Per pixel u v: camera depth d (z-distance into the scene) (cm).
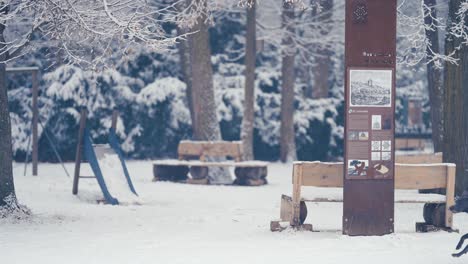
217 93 3991
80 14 1520
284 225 1409
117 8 1580
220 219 1633
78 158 2147
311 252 1176
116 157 2197
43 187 2325
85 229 1459
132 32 1460
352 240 1291
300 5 1655
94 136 4016
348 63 1319
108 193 1986
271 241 1291
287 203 1446
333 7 3788
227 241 1294
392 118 1331
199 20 2847
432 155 2086
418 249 1214
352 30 1320
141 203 1983
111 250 1197
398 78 4806
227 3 3438
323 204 1977
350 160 1326
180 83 4050
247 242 1280
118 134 4003
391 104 1332
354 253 1171
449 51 1866
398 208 1889
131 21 1475
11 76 3969
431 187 1411
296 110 4084
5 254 1156
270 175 3125
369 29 1323
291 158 3844
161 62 4181
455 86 1862
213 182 2722
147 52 4078
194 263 1077
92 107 3969
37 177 2731
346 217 1330
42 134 3919
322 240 1297
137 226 1511
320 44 3934
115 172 2148
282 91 3844
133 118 4069
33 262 1088
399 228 1486
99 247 1229
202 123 2900
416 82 4797
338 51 4300
